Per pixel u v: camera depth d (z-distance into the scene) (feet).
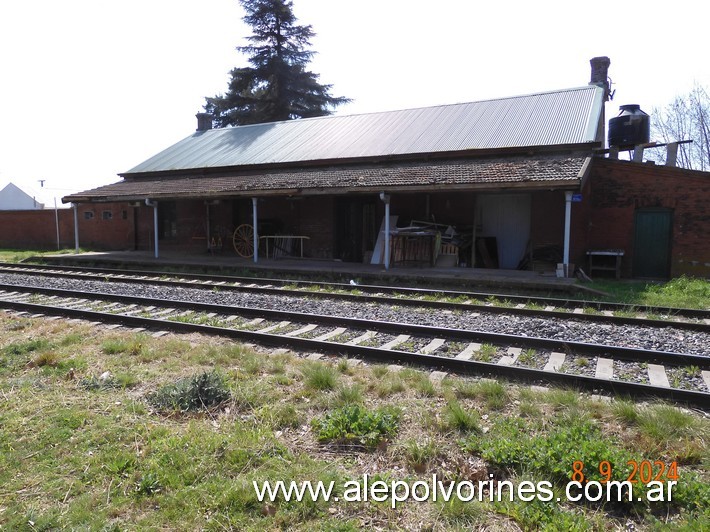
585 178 45.19
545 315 29.37
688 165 118.01
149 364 19.67
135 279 43.39
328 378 16.90
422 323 27.40
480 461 11.96
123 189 71.26
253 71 128.47
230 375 17.87
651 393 16.24
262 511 10.21
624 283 46.34
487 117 62.75
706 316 29.94
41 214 93.30
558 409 15.03
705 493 10.31
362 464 12.03
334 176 56.13
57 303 33.35
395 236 52.54
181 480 11.16
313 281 42.96
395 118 71.51
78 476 11.37
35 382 17.06
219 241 73.92
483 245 55.36
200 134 93.35
